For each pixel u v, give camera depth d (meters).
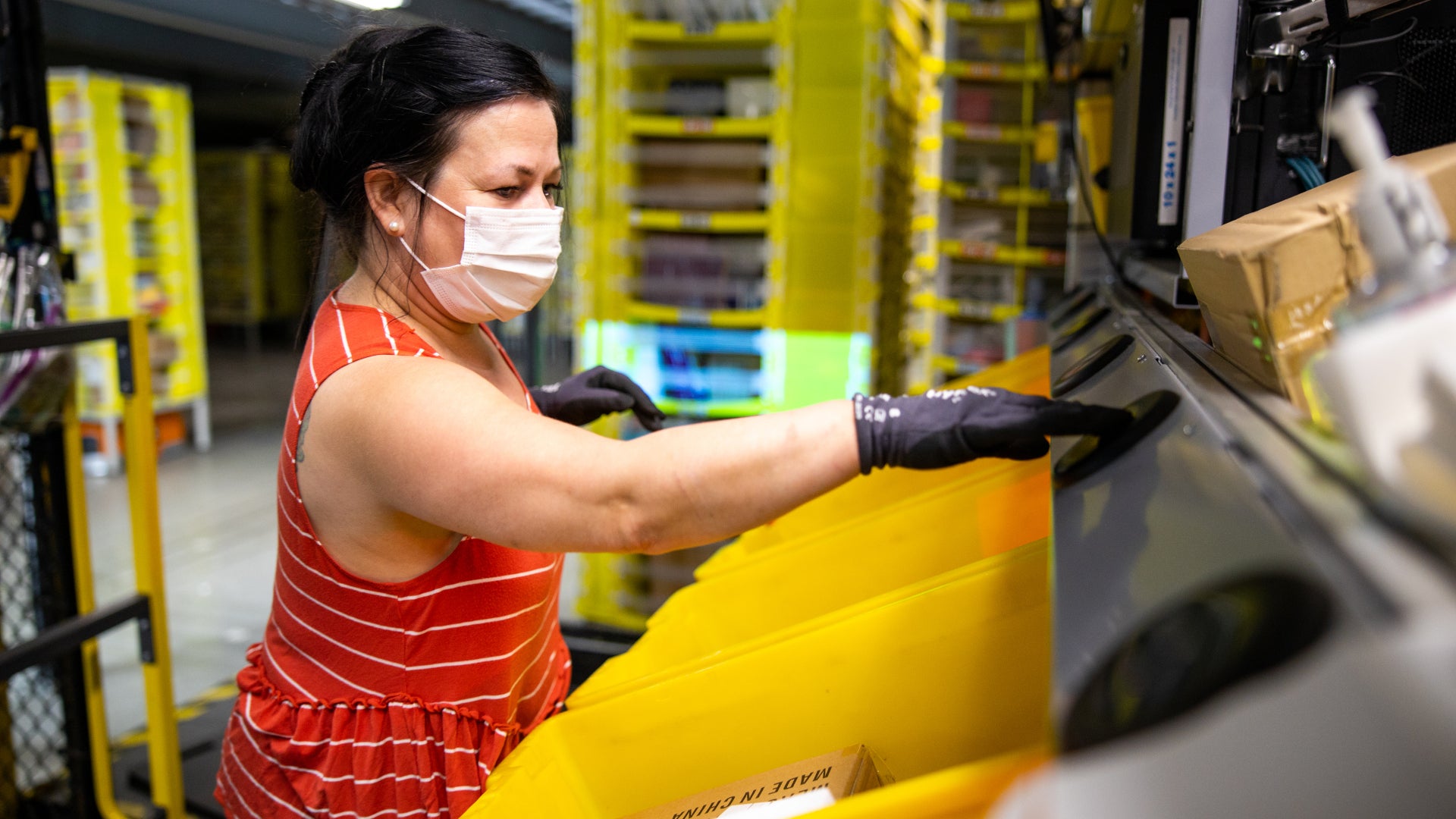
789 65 3.02
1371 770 0.34
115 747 2.82
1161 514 0.60
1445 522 0.38
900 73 3.65
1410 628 0.33
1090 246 2.23
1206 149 1.14
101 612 2.15
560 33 8.64
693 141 3.21
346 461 0.91
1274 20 1.07
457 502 0.82
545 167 1.01
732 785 0.95
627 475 0.78
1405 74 1.08
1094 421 0.77
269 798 1.08
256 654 1.15
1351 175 0.79
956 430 0.77
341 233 1.05
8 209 2.18
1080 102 2.04
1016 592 0.96
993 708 0.94
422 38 0.98
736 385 3.31
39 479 2.32
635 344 3.31
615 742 1.04
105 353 6.04
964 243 3.79
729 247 3.27
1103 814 0.41
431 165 0.97
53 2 6.73
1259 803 0.37
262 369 11.38
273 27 7.62
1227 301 0.73
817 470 0.78
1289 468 0.51
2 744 2.32
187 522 5.28
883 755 0.98
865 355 3.14
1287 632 0.39
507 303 1.02
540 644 1.15
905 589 1.00
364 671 1.03
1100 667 0.50
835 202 3.08
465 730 1.05
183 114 6.63
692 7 3.11
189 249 6.81
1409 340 0.43
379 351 0.92
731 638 1.38
